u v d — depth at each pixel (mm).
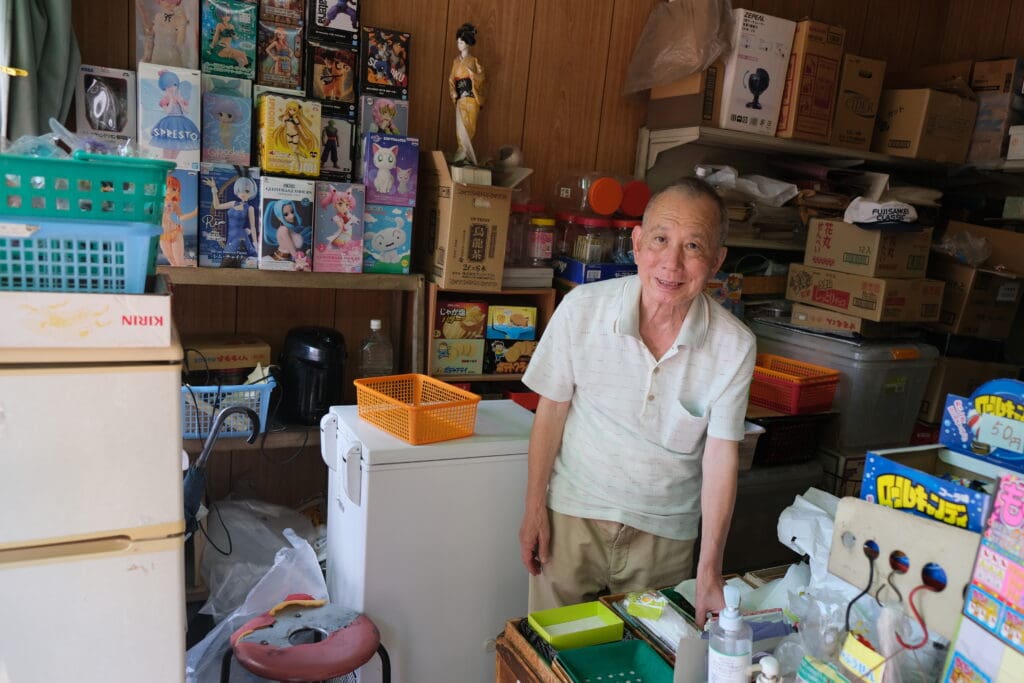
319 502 2781
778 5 3359
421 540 1805
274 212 2260
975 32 3668
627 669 1214
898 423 3023
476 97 2586
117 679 1039
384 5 2625
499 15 2820
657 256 1420
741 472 2654
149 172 1019
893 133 3203
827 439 2945
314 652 1549
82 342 945
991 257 3127
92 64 2287
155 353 980
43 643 991
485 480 1860
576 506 1680
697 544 2412
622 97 3123
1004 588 831
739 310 3139
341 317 2803
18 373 923
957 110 3176
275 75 2395
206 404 2197
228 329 2635
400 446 1750
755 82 2840
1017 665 809
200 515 2211
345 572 1897
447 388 2006
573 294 1630
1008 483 833
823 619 1108
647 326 1561
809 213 3182
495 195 2502
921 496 1003
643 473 1625
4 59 1856
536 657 1246
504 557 1933
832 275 3021
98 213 1013
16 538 958
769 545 2783
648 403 1580
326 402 2420
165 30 2221
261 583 1923
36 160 961
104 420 973
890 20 3664
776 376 2789
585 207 2881
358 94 2525
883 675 942
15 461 941
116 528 1004
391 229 2473
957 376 3125
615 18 3031
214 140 2260
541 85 2955
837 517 1077
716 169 3055
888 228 2799
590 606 1389
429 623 1858
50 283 982
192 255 2225
